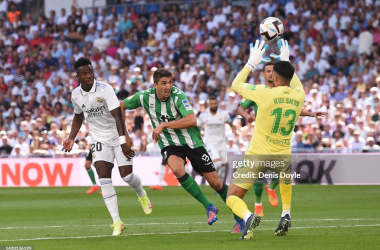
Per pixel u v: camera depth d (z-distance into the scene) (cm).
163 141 2222
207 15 7475
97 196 4412
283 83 1992
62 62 7488
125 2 8231
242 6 7488
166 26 7612
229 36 7038
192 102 6406
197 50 7000
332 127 5472
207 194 4381
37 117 6688
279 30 2397
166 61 7131
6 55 7812
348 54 6556
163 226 2536
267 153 1984
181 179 2138
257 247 1820
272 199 3100
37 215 3138
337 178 4284
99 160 2295
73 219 2917
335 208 3381
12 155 5553
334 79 6131
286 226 2075
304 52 6606
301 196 4197
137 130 5800
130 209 3419
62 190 5053
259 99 1975
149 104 2214
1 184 5519
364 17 6762
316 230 2312
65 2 8488
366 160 4347
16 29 8156
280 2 7156
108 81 6975
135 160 5175
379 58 6375
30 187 5428
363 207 3428
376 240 1991
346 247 1819
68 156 5503
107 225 2612
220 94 6288
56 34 7988
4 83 7381
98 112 2289
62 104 6881
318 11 6912
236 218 2219
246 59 6794
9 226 2598
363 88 6000
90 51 7638
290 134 2006
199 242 1962
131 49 7469
